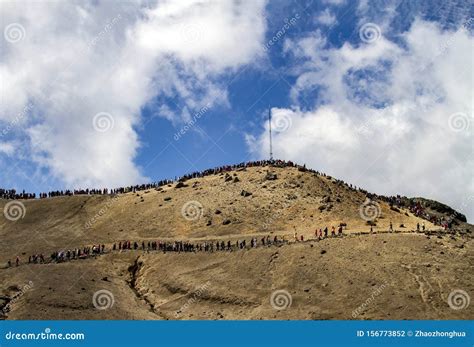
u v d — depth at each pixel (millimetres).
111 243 125625
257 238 117000
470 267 97188
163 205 140125
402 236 105000
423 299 90875
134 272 110812
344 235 107312
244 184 142250
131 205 144625
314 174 142375
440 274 95438
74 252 117062
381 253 100625
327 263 99625
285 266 100875
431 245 102188
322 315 89562
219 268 104562
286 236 115875
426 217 131500
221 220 129000
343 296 92625
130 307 96125
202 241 119875
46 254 121500
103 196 154500
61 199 155125
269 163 154000
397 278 94812
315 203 129500
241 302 95500
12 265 115125
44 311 90188
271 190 137000
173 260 109938
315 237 111688
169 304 99125
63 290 97062
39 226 141375
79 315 90312
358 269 97438
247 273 101438
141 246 120375
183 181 153875
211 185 145500
